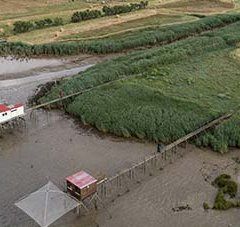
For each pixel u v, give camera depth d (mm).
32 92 76938
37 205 44531
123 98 69312
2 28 104750
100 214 47906
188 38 100000
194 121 63250
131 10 123125
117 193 50969
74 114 68438
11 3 125500
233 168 56000
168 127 62156
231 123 62469
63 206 45031
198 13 122812
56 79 82312
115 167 56250
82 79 76000
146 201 50062
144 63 81938
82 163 57094
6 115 63438
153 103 68000
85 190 46688
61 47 95375
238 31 102812
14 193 51312
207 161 57281
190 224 46969
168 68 81500
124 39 100562
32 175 54688
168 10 125750
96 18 115625
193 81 76125
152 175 54219
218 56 88312
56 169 55906
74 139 62719
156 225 46812
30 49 94812
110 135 63500
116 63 83875
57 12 118125
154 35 102250
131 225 46750
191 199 50531
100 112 66375
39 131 64688
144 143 61469
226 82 76875
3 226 46344
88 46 96750
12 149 60219
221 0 136125
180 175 54469
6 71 86000
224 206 48969
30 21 109062
